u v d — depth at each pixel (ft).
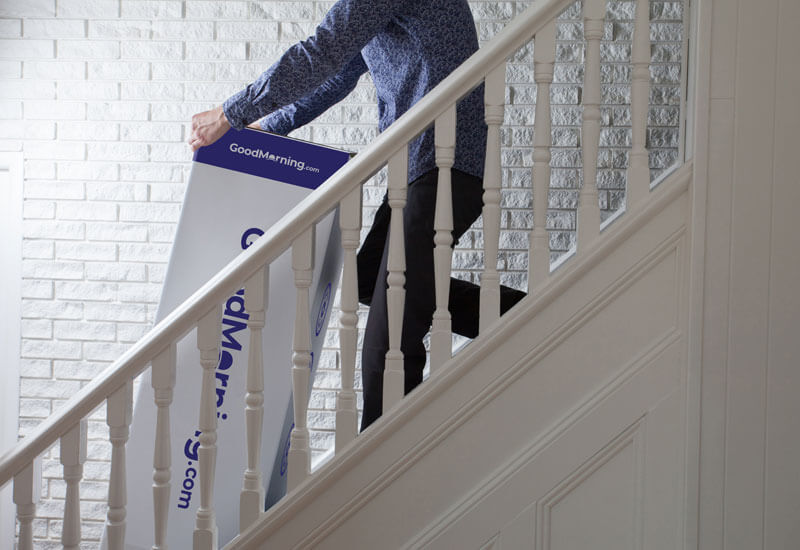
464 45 4.70
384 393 4.48
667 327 4.42
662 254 4.40
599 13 4.34
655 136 7.41
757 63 4.25
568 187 7.53
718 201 4.29
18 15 7.94
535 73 4.37
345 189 4.41
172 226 7.99
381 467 4.48
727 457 4.31
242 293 4.99
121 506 4.55
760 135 4.27
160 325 4.50
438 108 4.33
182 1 7.85
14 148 8.01
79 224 8.04
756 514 4.30
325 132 7.82
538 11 4.27
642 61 4.39
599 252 4.39
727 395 4.30
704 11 4.26
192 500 5.00
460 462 4.47
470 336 5.29
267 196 5.03
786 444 4.28
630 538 4.45
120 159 7.98
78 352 8.07
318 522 4.51
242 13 7.81
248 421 4.52
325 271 5.05
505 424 4.46
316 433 7.82
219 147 5.04
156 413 5.05
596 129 4.41
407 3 4.53
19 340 8.09
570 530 4.47
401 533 4.49
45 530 7.93
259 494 4.52
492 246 4.44
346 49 4.45
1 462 4.50
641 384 4.41
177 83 7.89
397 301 4.44
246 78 7.84
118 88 7.94
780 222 4.26
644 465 4.42
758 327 4.28
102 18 7.91
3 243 8.09
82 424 4.58
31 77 7.97
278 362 4.96
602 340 4.43
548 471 4.44
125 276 8.03
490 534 4.46
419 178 4.68
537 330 4.43
